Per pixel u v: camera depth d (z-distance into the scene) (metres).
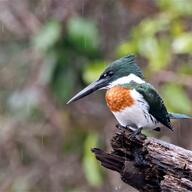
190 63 12.55
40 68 13.09
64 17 12.49
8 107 13.33
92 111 13.28
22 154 13.26
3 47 13.90
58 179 13.11
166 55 11.02
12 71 13.53
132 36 12.41
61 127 13.12
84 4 13.05
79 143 13.11
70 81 12.59
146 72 11.16
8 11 13.56
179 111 10.79
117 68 8.08
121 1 13.03
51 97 13.09
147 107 7.56
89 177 11.53
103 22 13.58
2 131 13.18
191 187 6.66
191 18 12.70
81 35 12.11
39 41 12.10
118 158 7.15
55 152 13.24
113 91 7.70
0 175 13.13
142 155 7.03
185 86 12.30
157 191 7.03
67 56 12.44
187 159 6.86
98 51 12.63
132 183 7.11
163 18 11.63
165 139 12.77
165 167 6.90
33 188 13.03
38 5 13.35
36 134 13.20
